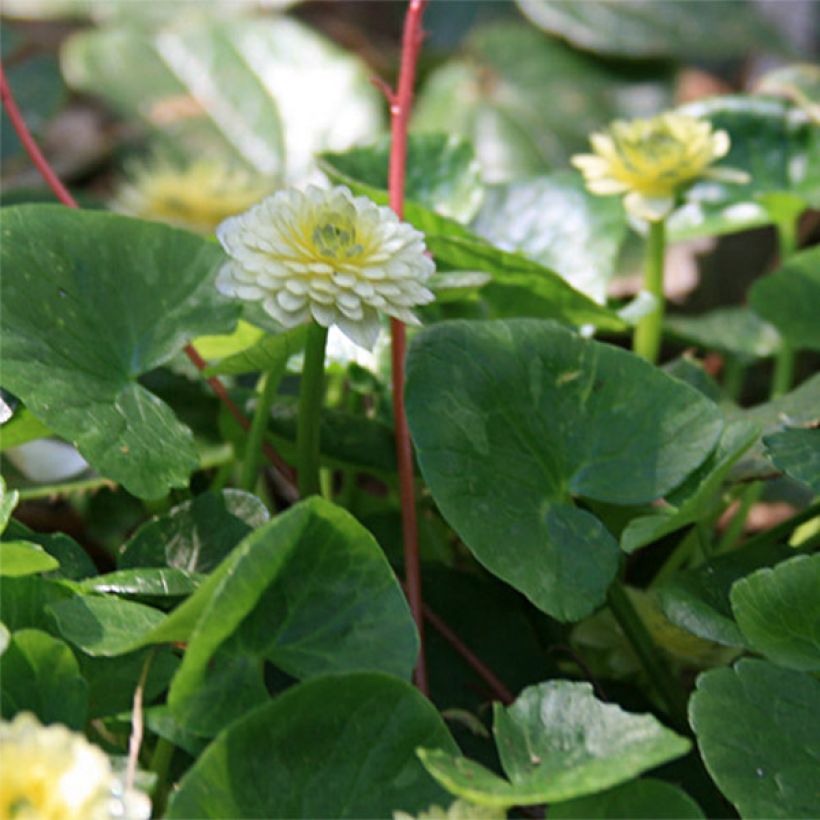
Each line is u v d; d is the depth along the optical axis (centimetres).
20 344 27
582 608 27
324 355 28
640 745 24
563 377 29
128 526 33
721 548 34
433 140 36
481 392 28
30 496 31
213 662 25
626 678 31
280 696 24
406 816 24
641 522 27
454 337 28
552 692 25
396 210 31
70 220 28
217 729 25
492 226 37
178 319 28
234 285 27
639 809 25
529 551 27
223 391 30
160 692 26
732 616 28
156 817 26
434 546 31
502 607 30
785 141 39
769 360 42
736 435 28
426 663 29
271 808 24
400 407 29
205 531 28
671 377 28
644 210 33
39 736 23
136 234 29
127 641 25
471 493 27
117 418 27
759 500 34
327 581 26
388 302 27
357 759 25
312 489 29
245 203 43
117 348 28
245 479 30
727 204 38
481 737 29
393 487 32
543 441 28
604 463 28
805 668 26
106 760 24
